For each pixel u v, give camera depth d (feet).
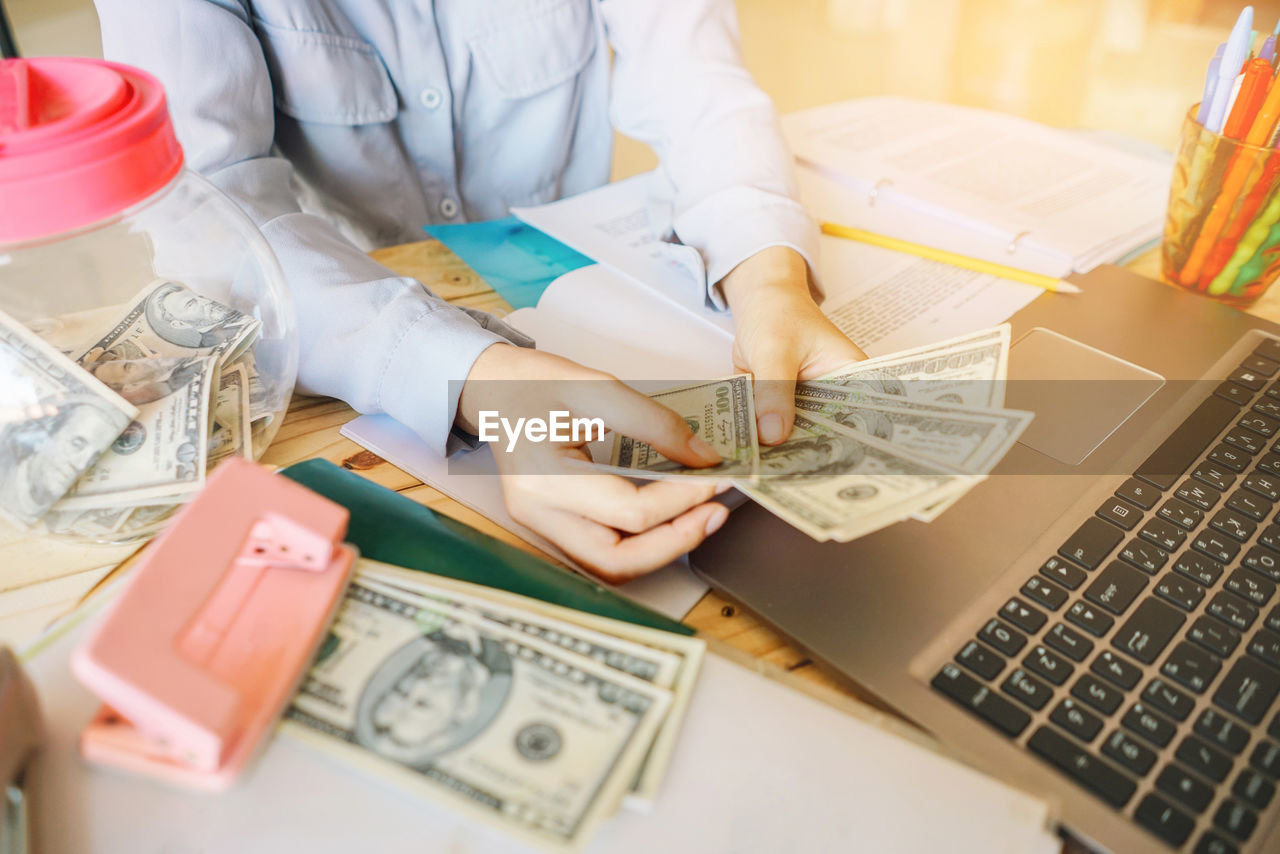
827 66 8.29
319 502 1.26
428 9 2.98
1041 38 7.30
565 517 1.51
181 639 1.06
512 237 2.75
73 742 1.08
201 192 1.56
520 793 1.04
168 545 1.13
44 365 1.41
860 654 1.32
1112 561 1.49
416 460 1.80
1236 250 2.30
